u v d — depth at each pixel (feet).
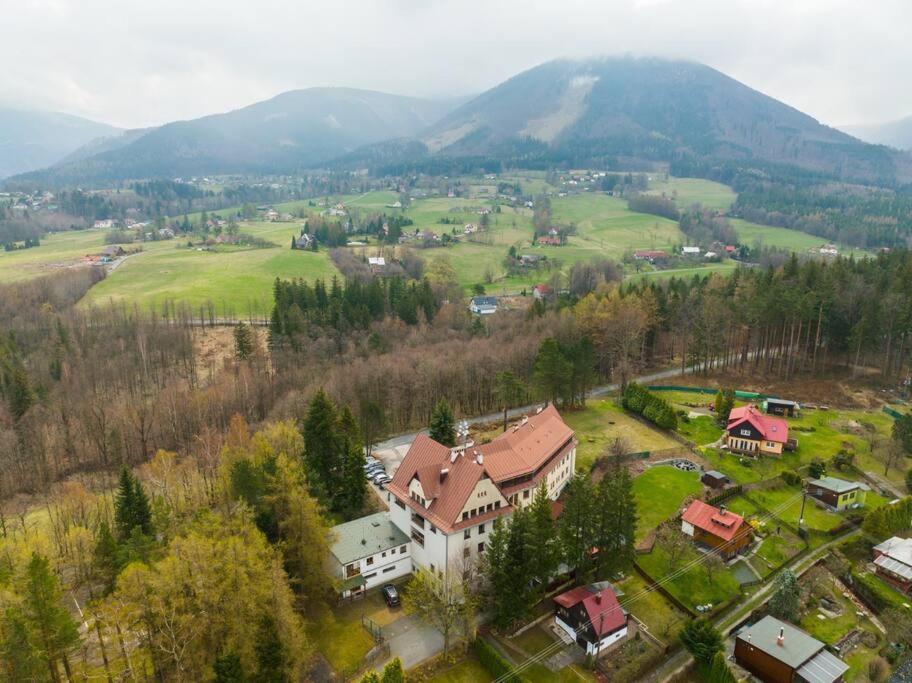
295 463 268.62
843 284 510.99
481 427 422.41
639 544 281.33
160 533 256.73
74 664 194.08
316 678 206.49
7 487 357.61
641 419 424.46
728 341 509.76
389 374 440.04
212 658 188.55
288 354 519.19
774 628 230.07
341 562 243.19
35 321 608.19
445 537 236.22
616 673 213.25
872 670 218.59
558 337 506.89
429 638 226.17
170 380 512.22
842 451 363.56
